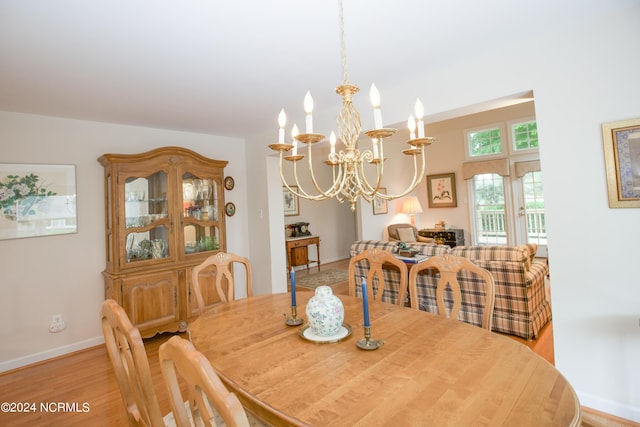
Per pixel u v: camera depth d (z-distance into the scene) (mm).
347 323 1583
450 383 1021
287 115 3303
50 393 2340
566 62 1909
